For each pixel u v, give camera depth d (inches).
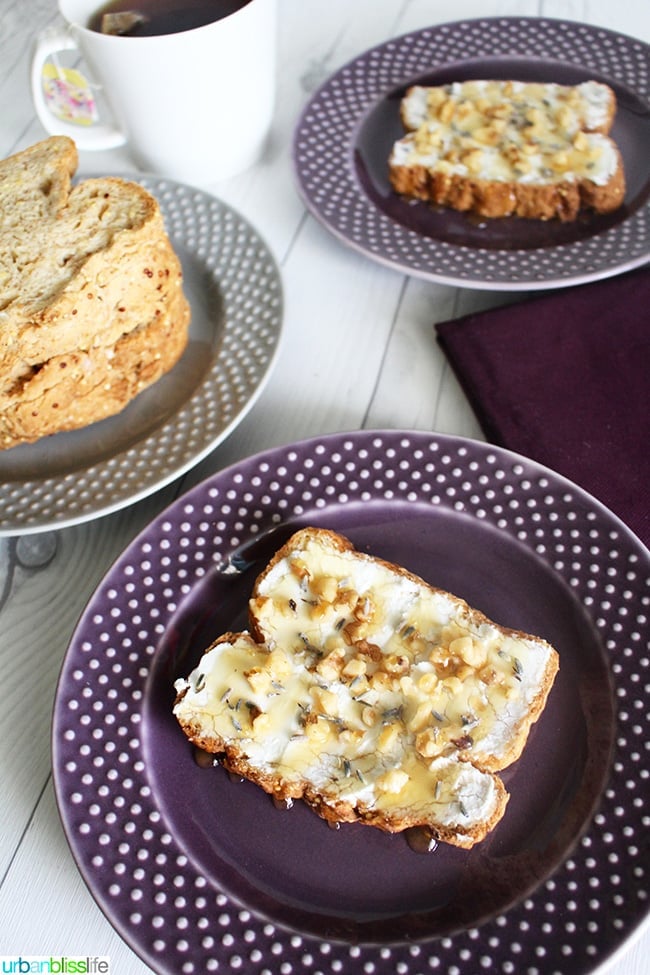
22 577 21.2
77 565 21.3
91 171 25.9
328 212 24.0
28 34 29.8
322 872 17.6
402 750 18.0
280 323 22.5
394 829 17.7
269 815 18.1
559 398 21.4
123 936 17.1
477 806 17.5
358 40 28.5
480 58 26.3
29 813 19.0
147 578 19.9
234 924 17.2
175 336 22.5
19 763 19.4
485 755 17.9
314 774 18.0
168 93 23.4
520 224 23.7
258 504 20.4
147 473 20.9
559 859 17.3
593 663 18.8
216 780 18.4
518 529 19.9
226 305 23.2
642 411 21.1
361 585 19.3
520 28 26.5
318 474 20.6
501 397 21.5
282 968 16.9
